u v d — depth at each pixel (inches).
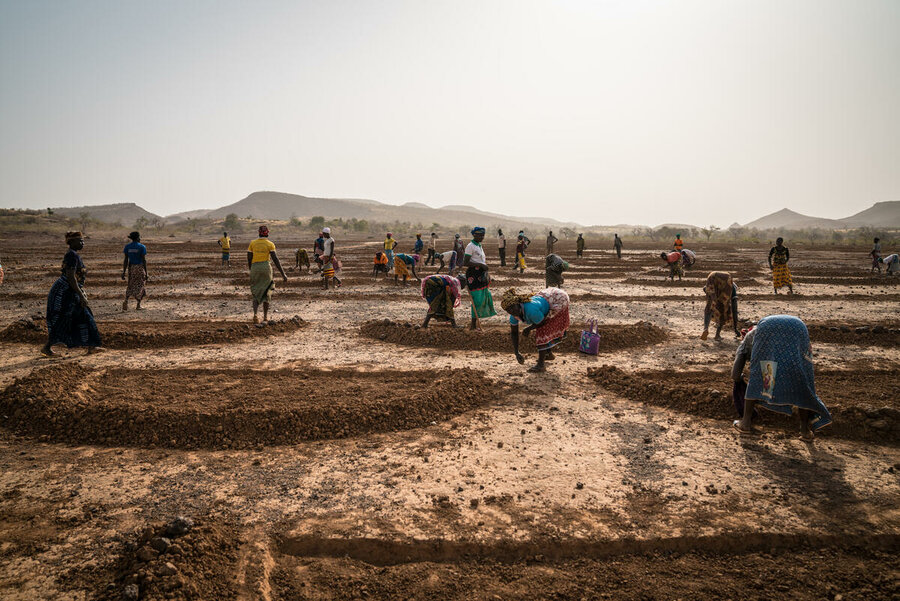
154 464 197.6
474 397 268.2
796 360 206.7
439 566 141.6
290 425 225.9
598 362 339.9
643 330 411.2
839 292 685.9
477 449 210.2
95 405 240.1
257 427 223.3
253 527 155.5
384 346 384.2
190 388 276.8
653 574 138.2
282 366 327.3
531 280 824.3
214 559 138.9
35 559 139.6
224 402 250.8
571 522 157.1
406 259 743.7
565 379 303.1
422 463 197.8
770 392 209.6
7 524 156.6
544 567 141.1
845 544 148.3
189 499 171.8
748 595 129.6
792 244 2618.1
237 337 402.3
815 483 180.4
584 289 717.9
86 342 349.1
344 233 4515.3
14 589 127.4
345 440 220.4
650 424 236.8
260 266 438.3
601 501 169.3
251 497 173.0
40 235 2832.2
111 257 1304.1
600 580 135.9
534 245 2244.1
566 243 2593.5
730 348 380.5
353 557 146.5
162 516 161.5
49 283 748.6
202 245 1982.0
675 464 196.1
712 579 136.1
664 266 1096.2
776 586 132.8
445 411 250.7
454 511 163.5
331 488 178.7
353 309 548.1
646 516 160.4
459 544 146.8
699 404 253.0
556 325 310.5
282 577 137.3
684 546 148.0
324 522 157.6
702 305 581.6
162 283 757.3
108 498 172.2
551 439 220.1
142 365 327.9
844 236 4569.4
